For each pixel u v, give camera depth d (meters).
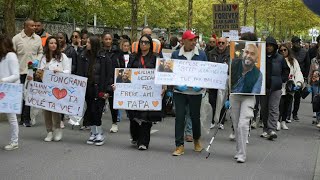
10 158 8.01
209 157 8.55
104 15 31.97
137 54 9.07
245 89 7.98
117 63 10.73
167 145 9.52
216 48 11.54
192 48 8.57
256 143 10.19
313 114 14.70
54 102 9.21
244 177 7.27
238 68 8.01
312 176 7.48
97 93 9.09
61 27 33.22
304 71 13.67
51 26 32.09
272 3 40.44
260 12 42.50
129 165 7.76
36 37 11.15
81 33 13.44
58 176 6.99
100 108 9.21
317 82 12.44
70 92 9.17
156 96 8.78
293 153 9.26
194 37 8.48
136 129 9.11
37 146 8.99
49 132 9.53
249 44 7.99
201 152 8.96
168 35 46.81
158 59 8.48
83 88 9.12
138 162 7.98
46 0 23.28
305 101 19.94
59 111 9.21
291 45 13.74
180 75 8.44
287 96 12.12
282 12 41.97
